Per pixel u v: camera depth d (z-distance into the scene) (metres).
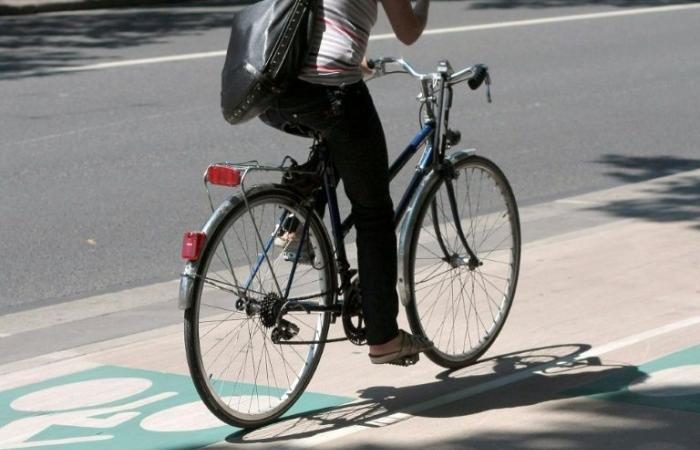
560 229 16.62
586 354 11.09
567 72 31.83
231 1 48.56
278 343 9.70
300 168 9.71
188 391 10.66
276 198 9.54
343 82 9.25
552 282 13.49
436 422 9.59
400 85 29.08
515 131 24.42
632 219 16.91
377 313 9.83
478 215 12.44
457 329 11.45
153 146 22.69
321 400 10.27
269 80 9.05
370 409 9.99
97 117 25.27
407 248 10.41
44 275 15.30
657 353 10.99
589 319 12.13
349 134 9.37
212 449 9.24
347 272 10.02
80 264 15.77
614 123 25.28
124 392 10.69
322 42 9.23
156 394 10.59
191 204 18.70
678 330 11.65
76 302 14.19
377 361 9.98
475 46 36.09
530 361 11.02
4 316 13.67
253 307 9.57
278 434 9.53
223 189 19.62
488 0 49.47
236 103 9.16
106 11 44.69
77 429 9.80
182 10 45.38
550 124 25.14
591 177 20.50
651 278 13.55
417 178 10.66
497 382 10.51
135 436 9.59
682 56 34.69
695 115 26.19
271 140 23.19
